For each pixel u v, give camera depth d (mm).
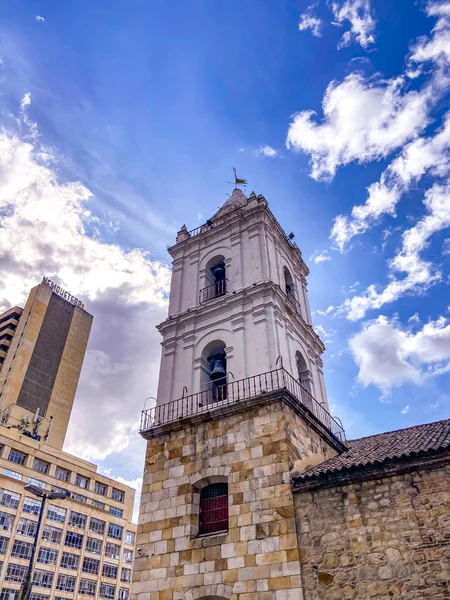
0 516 56594
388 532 13148
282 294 21203
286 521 14523
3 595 53531
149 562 16438
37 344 78562
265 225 23719
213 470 16875
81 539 65125
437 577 12055
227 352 19922
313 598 13117
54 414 75500
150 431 19188
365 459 15047
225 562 14914
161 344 22500
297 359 21984
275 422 16516
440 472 13305
